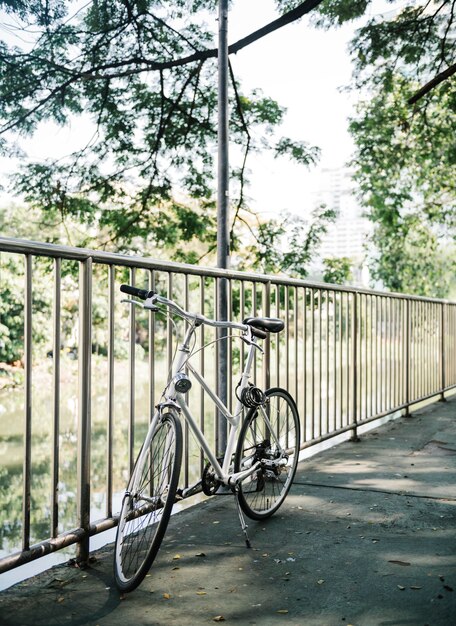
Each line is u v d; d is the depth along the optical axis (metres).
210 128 10.70
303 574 2.83
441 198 16.80
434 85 9.35
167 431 2.83
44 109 9.86
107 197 10.40
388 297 6.83
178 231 10.57
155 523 2.86
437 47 10.83
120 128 10.28
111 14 9.62
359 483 4.40
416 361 7.69
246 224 10.97
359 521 3.58
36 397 12.56
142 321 16.45
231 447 3.27
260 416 3.56
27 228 13.30
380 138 13.30
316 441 5.16
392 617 2.41
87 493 2.93
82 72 9.89
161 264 3.39
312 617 2.42
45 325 14.72
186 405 3.00
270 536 3.34
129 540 2.82
